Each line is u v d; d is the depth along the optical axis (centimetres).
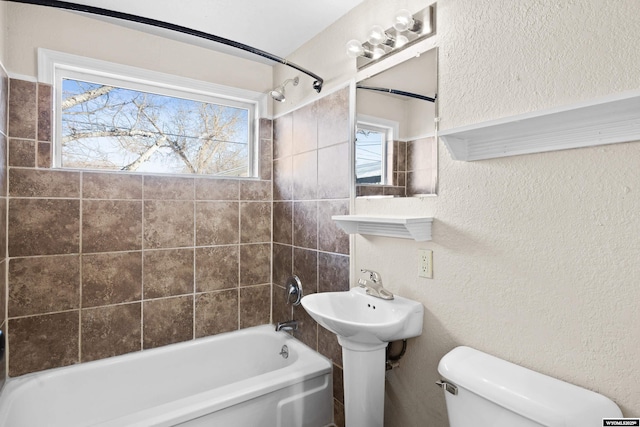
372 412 149
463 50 133
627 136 91
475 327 130
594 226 99
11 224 181
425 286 149
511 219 118
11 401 166
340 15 195
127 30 212
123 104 224
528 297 114
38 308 188
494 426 102
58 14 193
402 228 154
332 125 203
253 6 187
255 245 262
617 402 95
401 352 157
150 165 233
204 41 230
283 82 239
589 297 100
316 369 194
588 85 99
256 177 265
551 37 107
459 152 128
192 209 235
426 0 148
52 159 192
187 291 233
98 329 204
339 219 173
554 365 108
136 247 216
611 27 95
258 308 264
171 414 146
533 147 111
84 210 200
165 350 220
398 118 160
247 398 165
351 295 173
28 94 185
